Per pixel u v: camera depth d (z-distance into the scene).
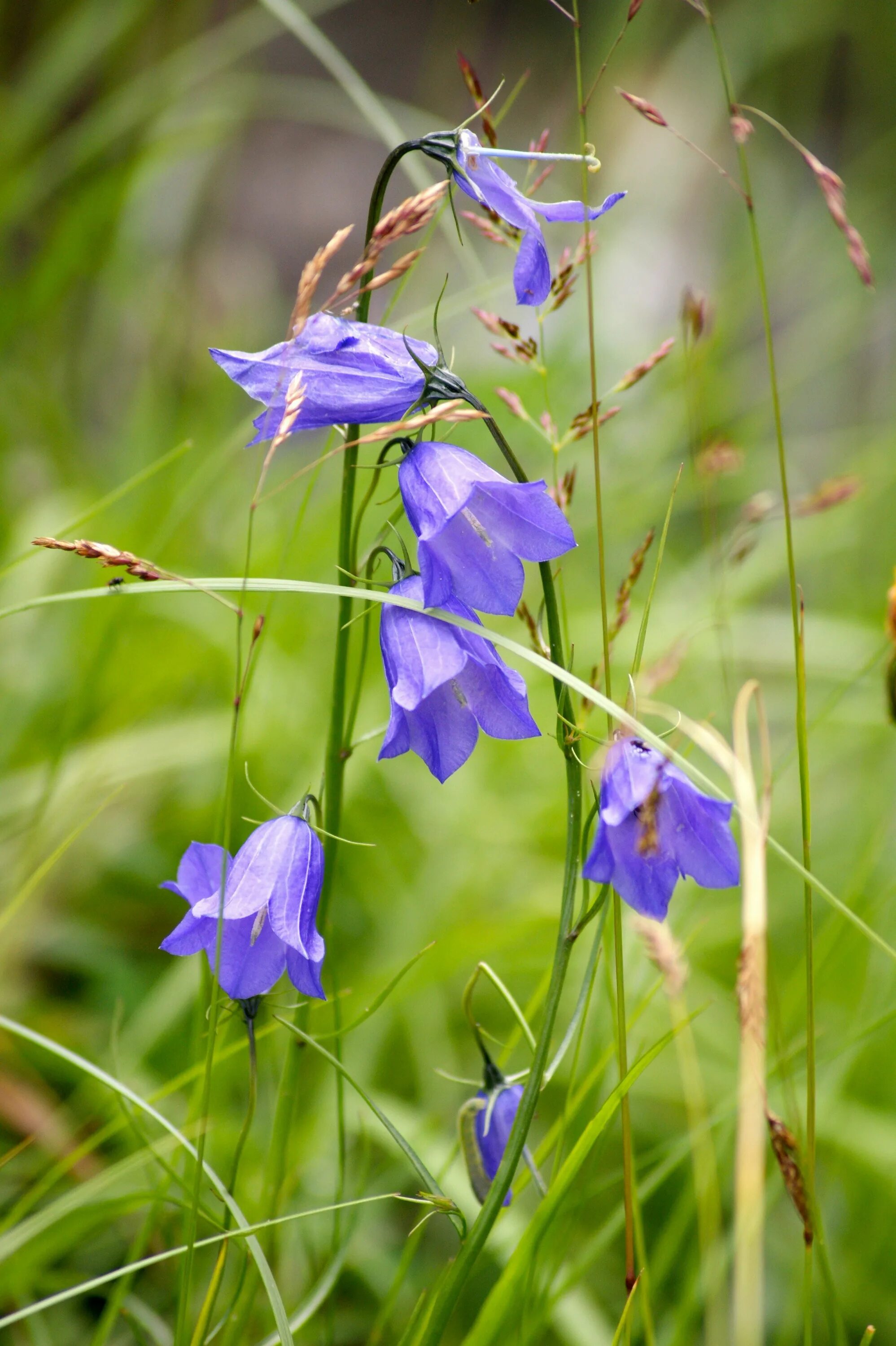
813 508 0.66
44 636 0.83
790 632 0.96
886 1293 0.64
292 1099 0.59
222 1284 0.62
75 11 1.27
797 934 0.79
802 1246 0.65
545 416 0.58
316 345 0.55
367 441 0.54
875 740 0.85
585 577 0.98
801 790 0.57
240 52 1.08
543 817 0.81
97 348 1.19
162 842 0.77
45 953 0.68
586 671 0.88
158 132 1.08
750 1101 0.55
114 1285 0.62
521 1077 0.57
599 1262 0.65
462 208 1.25
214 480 0.91
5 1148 0.64
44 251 1.05
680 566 1.09
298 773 0.78
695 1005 0.69
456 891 0.76
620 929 0.56
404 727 0.55
